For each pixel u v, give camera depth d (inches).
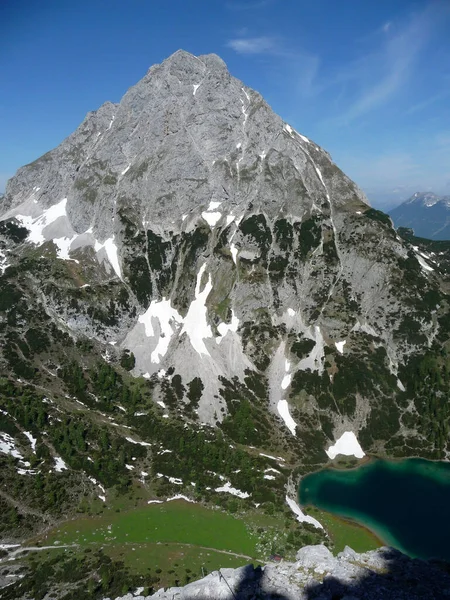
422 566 1541.6
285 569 1555.1
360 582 1417.3
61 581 3238.2
